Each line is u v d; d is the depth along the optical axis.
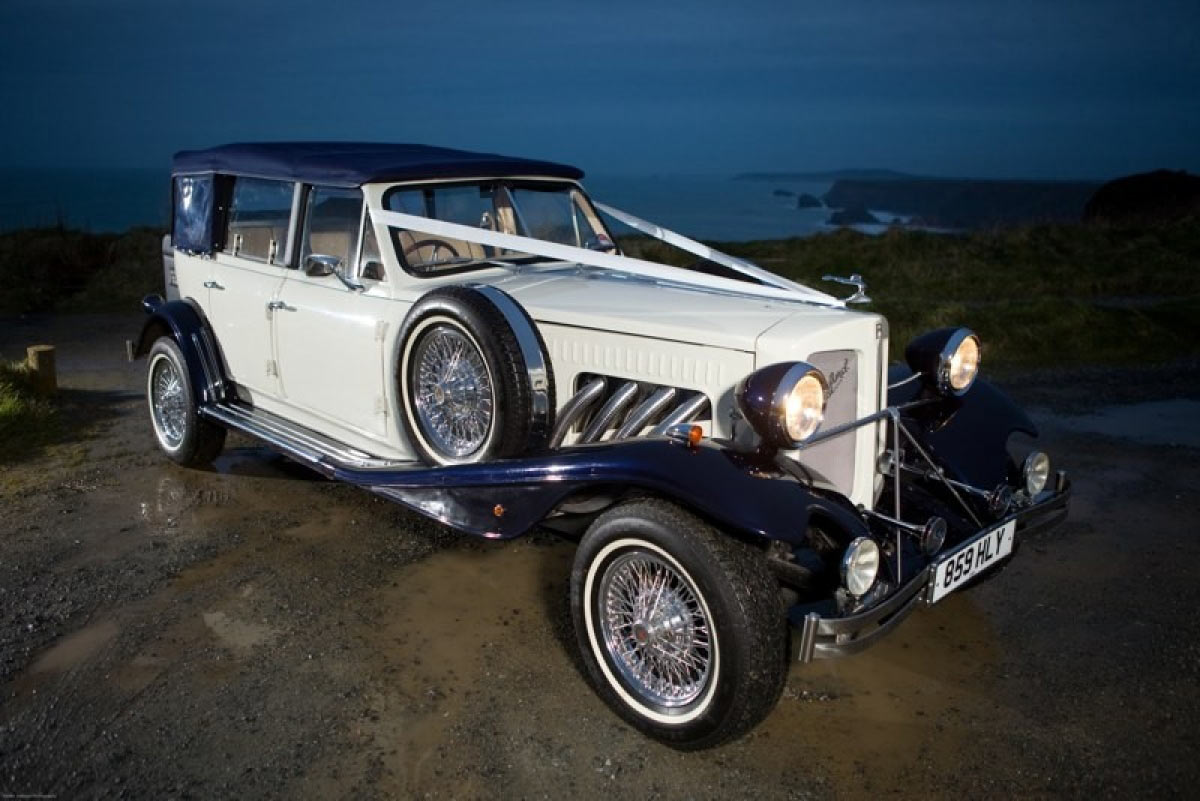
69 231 14.49
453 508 3.64
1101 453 6.15
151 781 2.79
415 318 3.77
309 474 5.64
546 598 4.04
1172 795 2.76
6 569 4.28
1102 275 13.72
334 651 3.56
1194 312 10.61
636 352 3.62
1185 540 4.72
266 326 4.89
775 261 14.98
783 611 2.77
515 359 3.48
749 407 2.99
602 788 2.79
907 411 4.00
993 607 4.00
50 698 3.22
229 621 3.80
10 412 6.35
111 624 3.76
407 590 4.10
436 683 3.35
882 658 3.58
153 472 5.65
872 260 15.05
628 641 3.11
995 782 2.82
